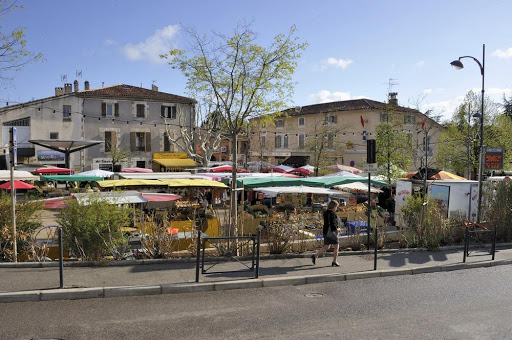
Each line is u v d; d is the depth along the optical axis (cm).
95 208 971
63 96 3759
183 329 599
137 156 4066
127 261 939
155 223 1130
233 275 885
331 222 1007
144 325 611
